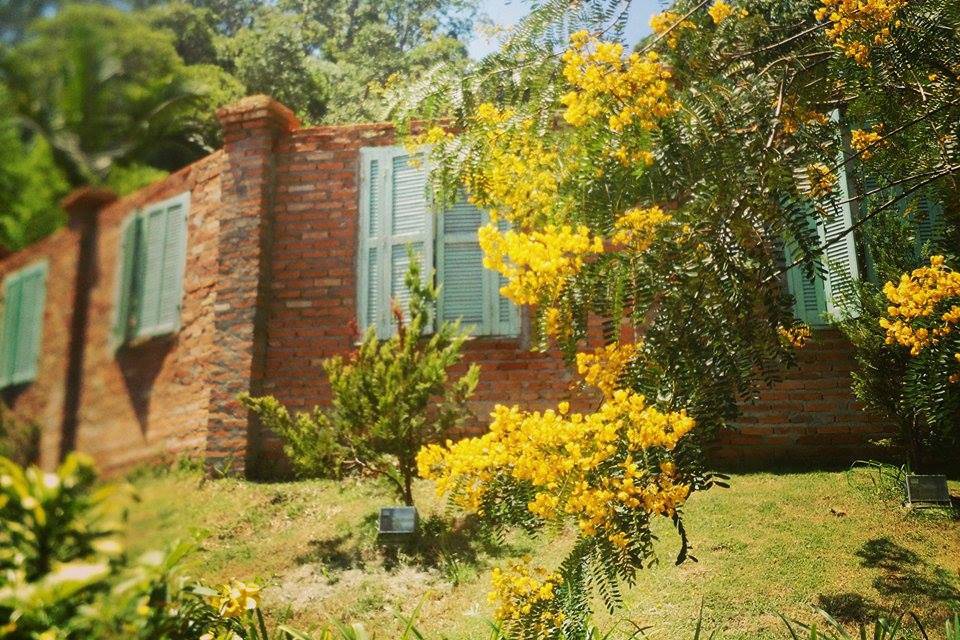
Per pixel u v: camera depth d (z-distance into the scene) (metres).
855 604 3.83
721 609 3.85
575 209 2.48
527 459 2.24
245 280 7.08
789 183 2.42
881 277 5.06
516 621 2.41
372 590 4.44
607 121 2.41
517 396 6.73
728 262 2.36
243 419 6.72
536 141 2.62
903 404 4.80
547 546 4.79
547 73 2.64
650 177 2.46
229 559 4.95
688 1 2.78
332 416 5.39
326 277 7.20
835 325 5.47
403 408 5.08
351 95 20.42
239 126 7.43
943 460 5.62
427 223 7.08
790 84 2.79
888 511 4.98
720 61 2.88
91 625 1.25
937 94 3.04
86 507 1.15
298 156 7.46
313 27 24.16
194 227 7.56
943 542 4.50
